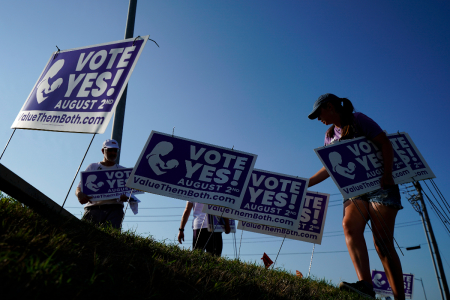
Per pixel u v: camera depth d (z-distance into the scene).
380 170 3.58
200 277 2.28
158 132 4.09
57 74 3.53
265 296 2.39
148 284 1.81
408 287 19.69
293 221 5.03
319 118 4.12
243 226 6.42
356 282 3.51
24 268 1.41
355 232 3.62
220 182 3.92
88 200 5.45
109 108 3.08
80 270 1.68
